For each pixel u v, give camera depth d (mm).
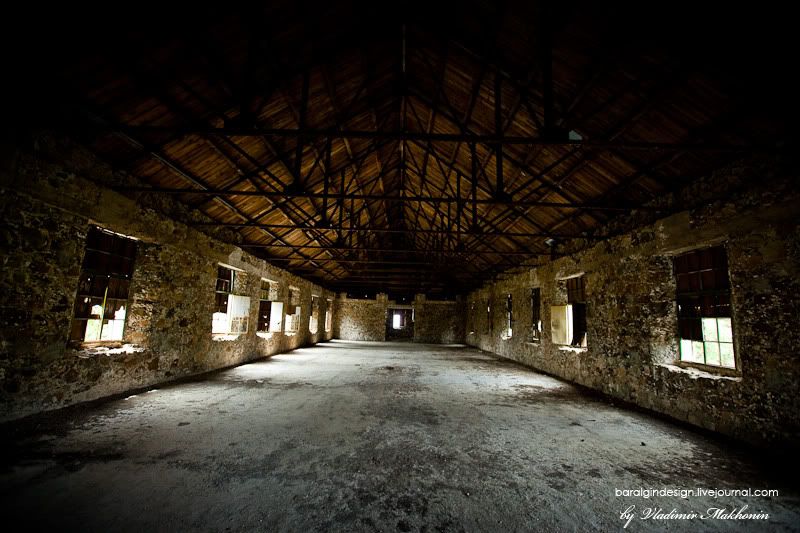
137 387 5211
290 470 2826
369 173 9234
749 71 3119
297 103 5262
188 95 4230
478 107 5723
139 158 4664
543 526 2188
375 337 19438
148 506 2232
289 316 13180
